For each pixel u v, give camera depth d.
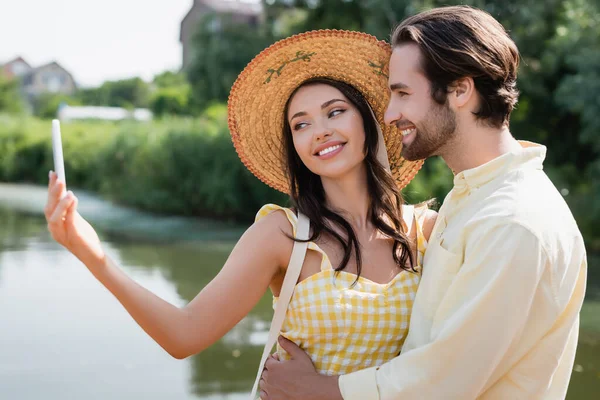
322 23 16.77
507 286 1.57
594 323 6.20
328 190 2.08
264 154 2.27
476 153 1.76
